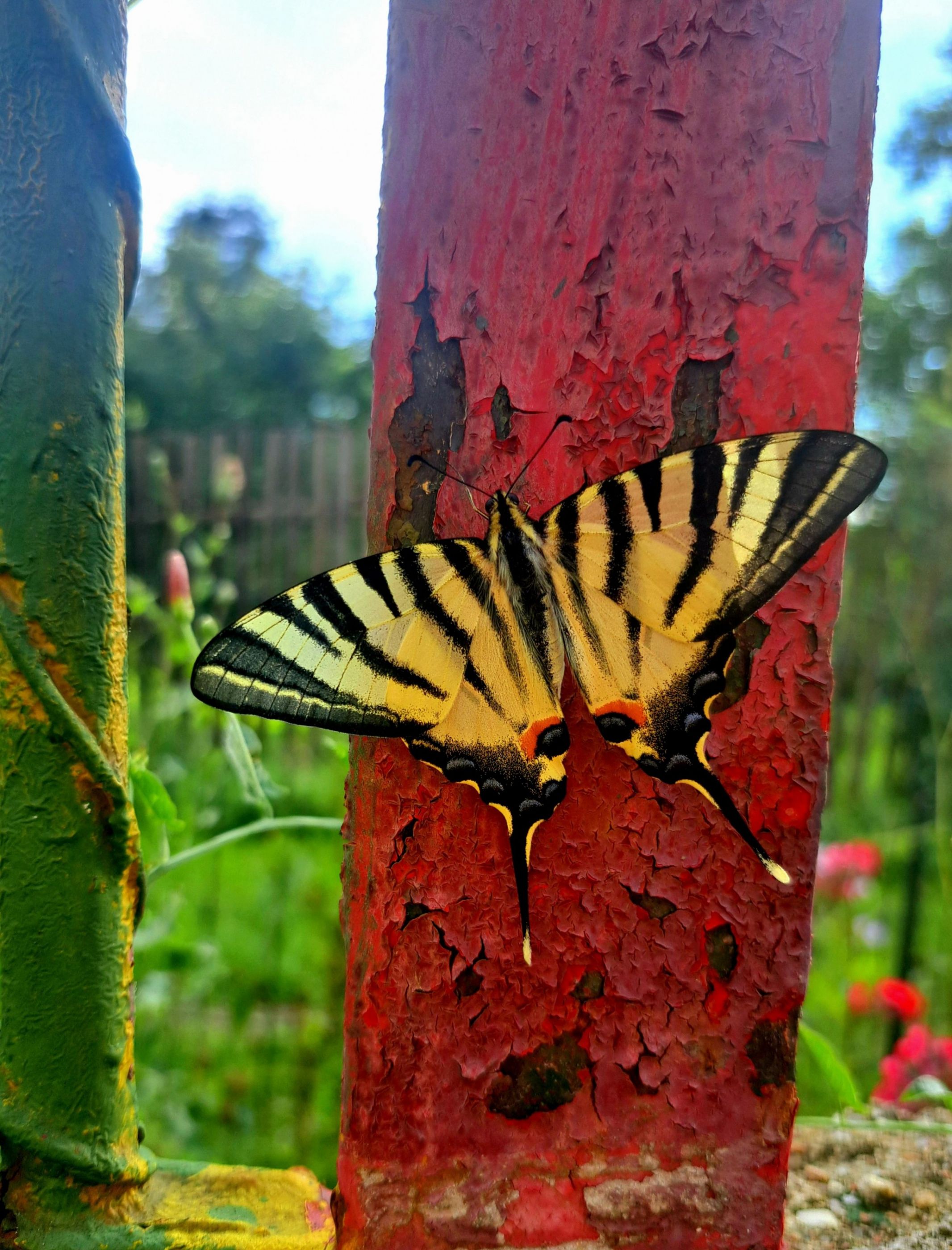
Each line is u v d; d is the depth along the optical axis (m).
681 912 0.14
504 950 0.14
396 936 0.14
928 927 0.39
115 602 0.13
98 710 0.13
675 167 0.13
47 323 0.13
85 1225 0.13
